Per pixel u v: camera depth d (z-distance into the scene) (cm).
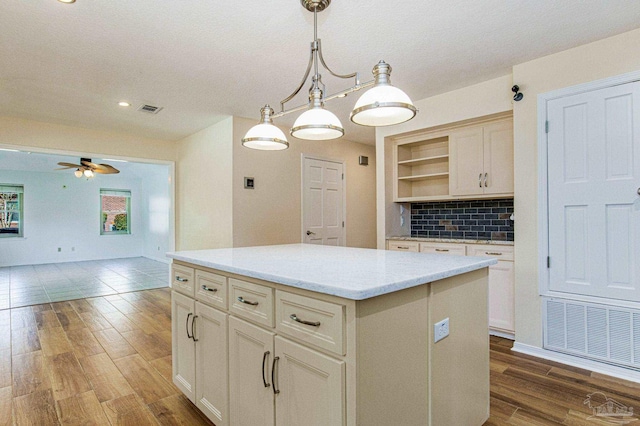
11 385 229
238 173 407
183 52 248
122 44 235
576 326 250
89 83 302
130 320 373
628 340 228
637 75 224
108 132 468
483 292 181
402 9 198
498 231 366
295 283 124
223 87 315
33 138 413
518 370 243
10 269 731
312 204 480
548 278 263
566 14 206
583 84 245
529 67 269
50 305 437
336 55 255
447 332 152
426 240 363
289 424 132
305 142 473
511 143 319
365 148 558
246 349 154
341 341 111
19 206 802
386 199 404
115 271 705
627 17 210
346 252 220
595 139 240
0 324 360
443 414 150
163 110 380
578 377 232
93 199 892
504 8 199
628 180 228
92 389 224
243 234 410
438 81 309
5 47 237
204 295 184
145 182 937
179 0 188
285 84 308
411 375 132
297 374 128
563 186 254
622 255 230
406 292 130
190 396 197
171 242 525
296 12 200
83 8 193
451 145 360
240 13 201
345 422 111
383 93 143
